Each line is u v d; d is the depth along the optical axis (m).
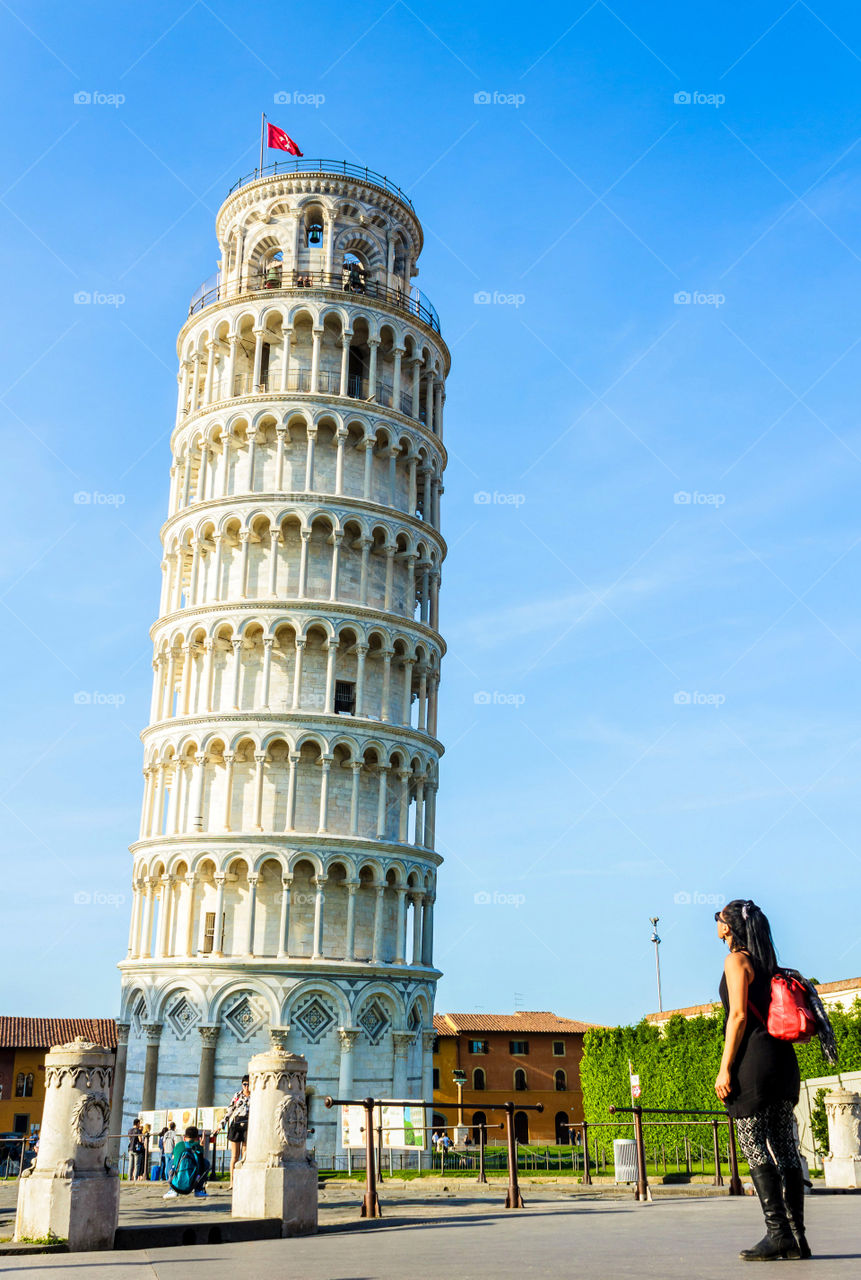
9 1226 19.77
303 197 75.44
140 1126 55.19
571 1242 11.98
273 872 63.88
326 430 71.12
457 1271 9.47
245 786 65.19
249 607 66.69
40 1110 104.94
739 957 10.05
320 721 64.88
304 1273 10.08
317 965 61.22
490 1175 40.78
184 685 68.12
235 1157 35.78
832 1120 25.08
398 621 68.75
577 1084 116.12
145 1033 62.00
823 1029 9.77
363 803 65.88
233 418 70.44
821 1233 11.77
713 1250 10.41
